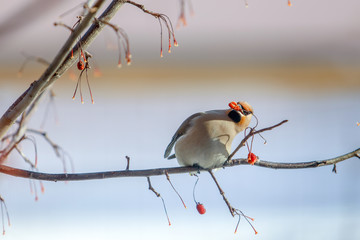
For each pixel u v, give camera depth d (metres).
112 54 15.48
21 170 4.57
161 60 16.23
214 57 16.73
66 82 15.43
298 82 16.88
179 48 16.47
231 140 6.45
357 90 16.47
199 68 16.42
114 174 4.79
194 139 6.31
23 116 4.96
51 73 3.73
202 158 6.32
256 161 5.20
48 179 4.56
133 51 15.91
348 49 16.95
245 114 6.54
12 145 4.90
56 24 3.39
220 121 6.38
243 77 16.77
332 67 16.81
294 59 17.00
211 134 6.29
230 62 16.89
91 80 15.54
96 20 3.69
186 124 6.74
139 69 15.94
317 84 16.59
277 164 5.20
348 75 16.69
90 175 4.69
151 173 4.90
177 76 16.42
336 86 16.47
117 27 3.60
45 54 13.18
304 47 17.05
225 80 16.86
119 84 15.82
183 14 3.32
